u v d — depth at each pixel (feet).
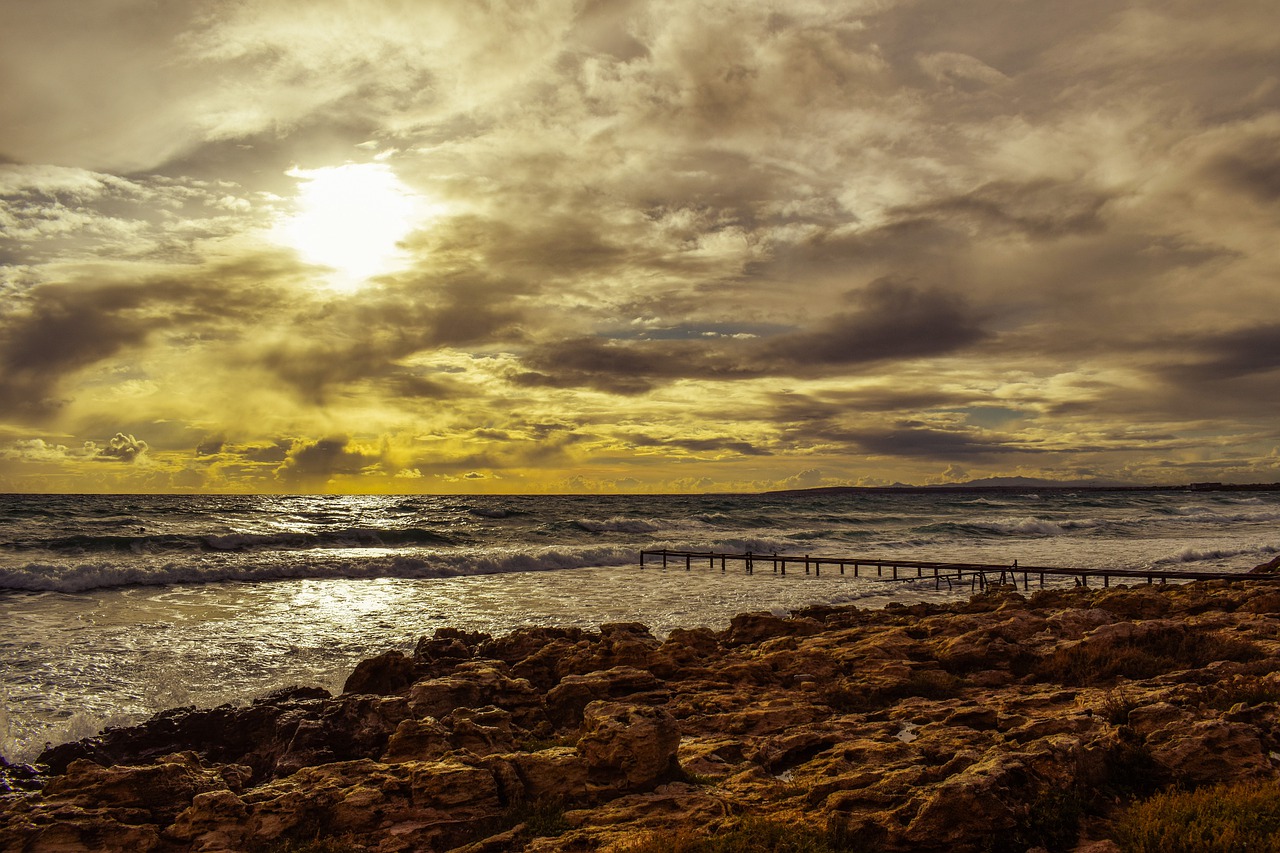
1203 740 34.40
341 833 33.35
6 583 115.03
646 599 116.47
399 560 144.77
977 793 29.84
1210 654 60.18
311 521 249.75
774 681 62.18
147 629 87.25
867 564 156.46
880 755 40.14
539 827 33.09
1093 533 252.62
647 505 416.05
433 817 34.01
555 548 176.65
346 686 62.49
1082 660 61.52
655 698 56.59
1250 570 146.92
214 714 50.90
